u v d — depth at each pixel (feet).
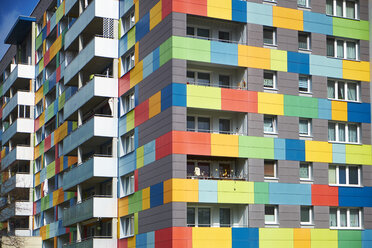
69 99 167.84
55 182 192.44
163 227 119.55
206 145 120.98
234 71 130.11
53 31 202.08
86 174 147.95
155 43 129.08
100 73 162.30
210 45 124.57
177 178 117.91
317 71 134.10
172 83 120.37
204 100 122.31
